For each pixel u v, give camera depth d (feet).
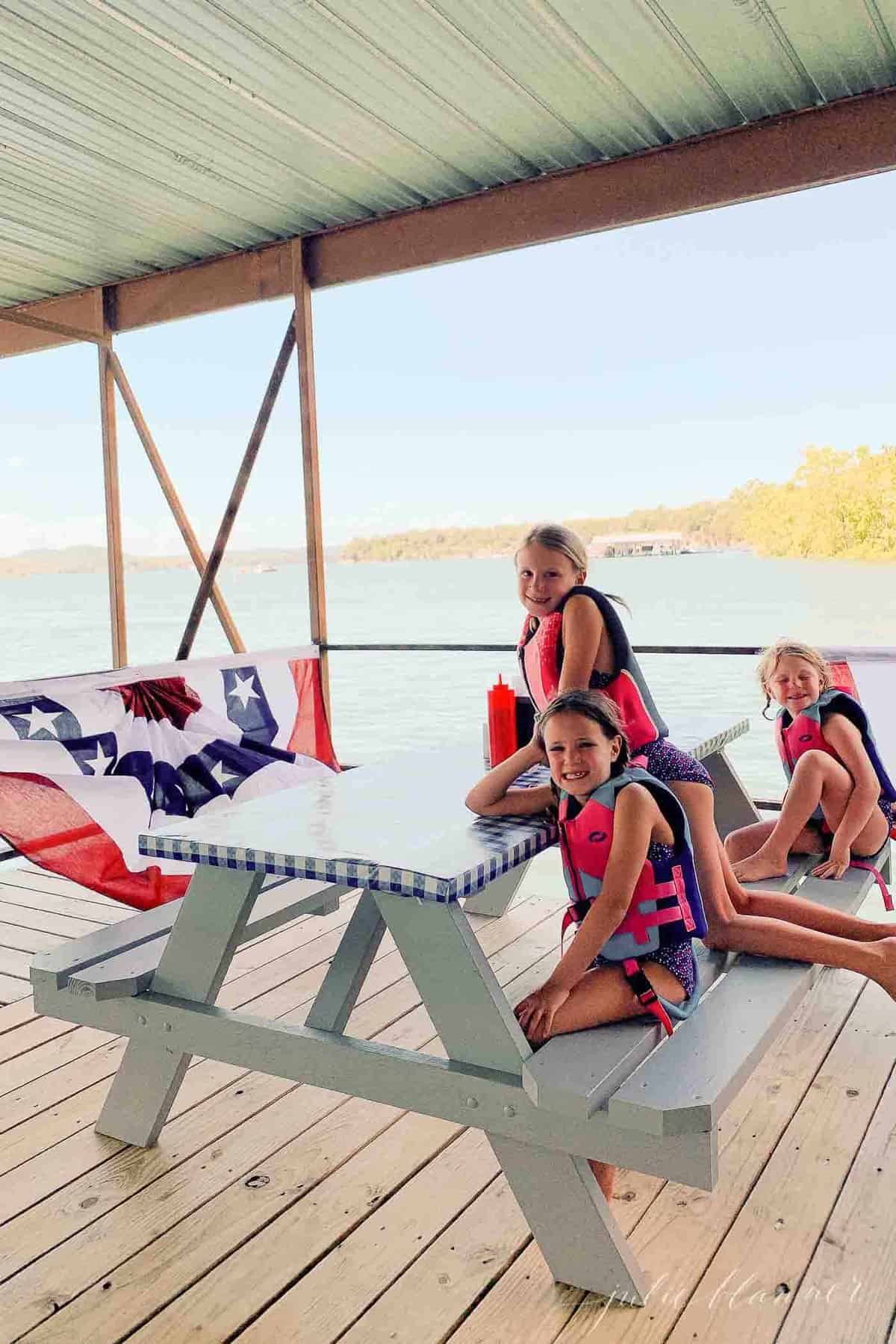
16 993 10.59
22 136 13.60
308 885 9.30
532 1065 5.78
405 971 10.74
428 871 5.88
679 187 13.99
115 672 14.21
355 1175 7.20
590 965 6.48
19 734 12.71
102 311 20.03
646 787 6.57
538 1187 5.94
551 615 7.73
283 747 16.26
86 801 13.02
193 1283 6.12
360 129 13.51
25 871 15.07
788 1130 7.51
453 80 12.22
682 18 11.00
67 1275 6.21
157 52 11.56
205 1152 7.52
